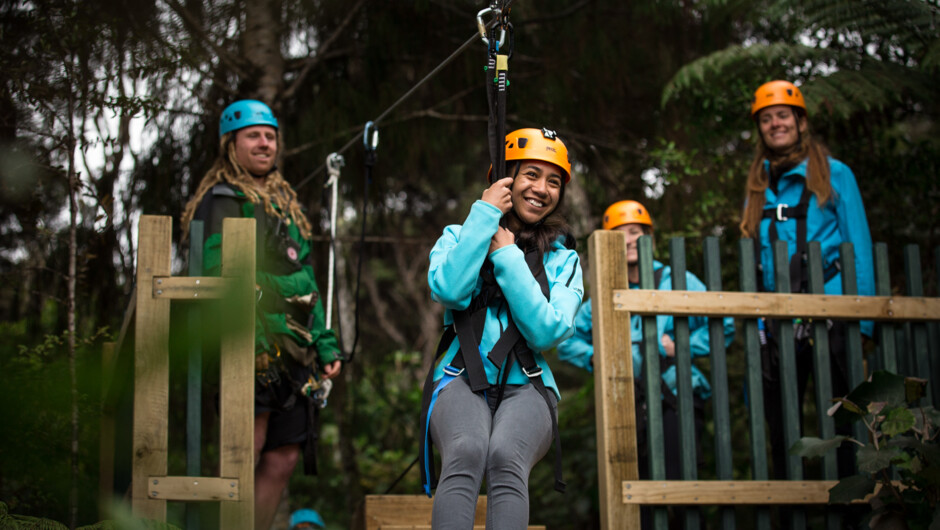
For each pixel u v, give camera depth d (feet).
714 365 10.16
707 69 16.72
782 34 19.38
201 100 17.51
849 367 10.50
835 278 11.50
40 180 8.79
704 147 18.69
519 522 6.55
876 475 9.56
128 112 10.30
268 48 18.37
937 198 17.12
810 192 11.80
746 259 10.44
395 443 31.22
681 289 10.15
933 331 10.78
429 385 7.64
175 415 17.51
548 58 19.76
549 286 7.89
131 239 16.93
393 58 19.70
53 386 3.61
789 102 12.22
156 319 9.18
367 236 22.26
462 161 24.04
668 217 18.69
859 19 15.10
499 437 7.04
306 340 11.10
